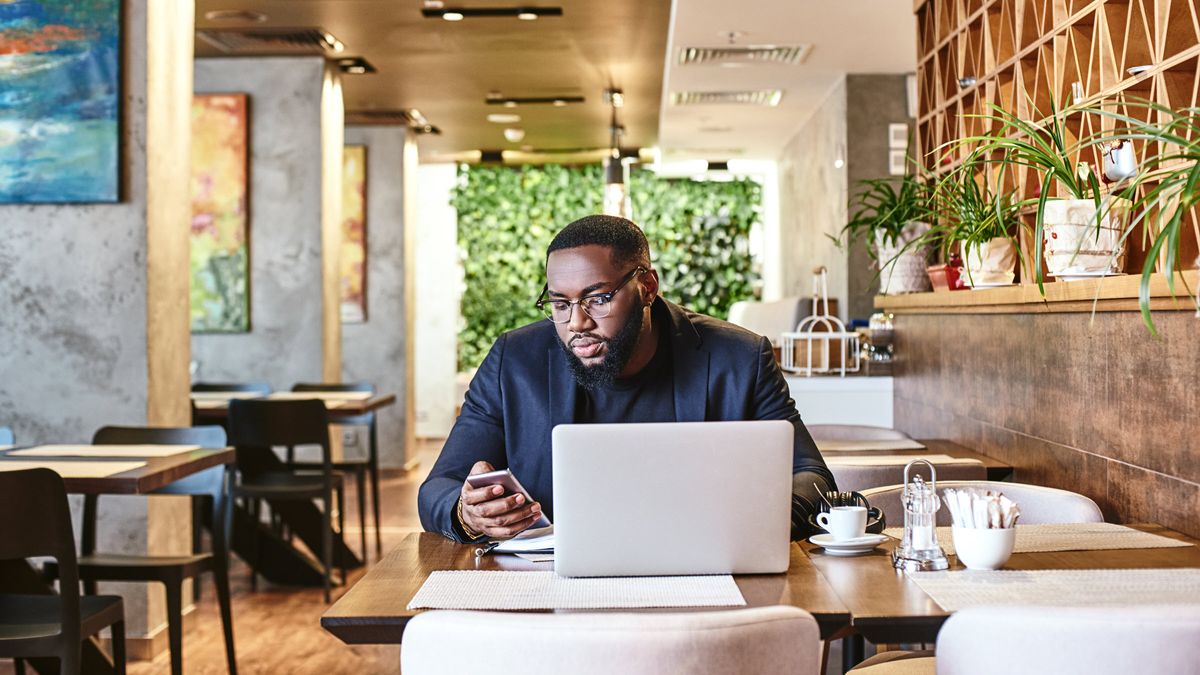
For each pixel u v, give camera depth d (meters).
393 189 10.47
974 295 3.94
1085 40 3.54
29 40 4.94
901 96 7.94
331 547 6.54
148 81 4.98
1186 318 2.50
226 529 4.35
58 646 3.03
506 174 13.67
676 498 1.99
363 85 8.95
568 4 6.75
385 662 4.66
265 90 7.92
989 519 2.12
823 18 6.55
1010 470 3.71
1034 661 1.58
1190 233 2.82
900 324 5.29
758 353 2.54
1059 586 1.97
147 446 4.21
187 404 5.42
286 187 7.92
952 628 1.62
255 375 7.98
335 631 1.82
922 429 4.89
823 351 5.64
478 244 13.76
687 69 7.89
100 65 4.94
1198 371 2.44
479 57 8.07
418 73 8.56
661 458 1.99
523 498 2.18
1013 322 3.69
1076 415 3.16
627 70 8.53
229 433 5.82
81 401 5.03
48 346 5.04
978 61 4.54
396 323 10.39
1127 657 1.55
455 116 10.34
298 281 7.94
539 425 2.50
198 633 5.16
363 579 2.06
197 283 7.88
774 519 2.01
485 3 6.71
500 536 2.19
